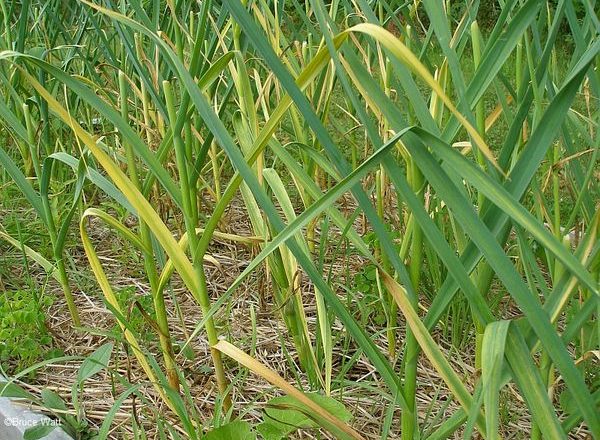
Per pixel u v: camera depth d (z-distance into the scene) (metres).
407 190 0.91
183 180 1.14
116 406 1.15
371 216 0.94
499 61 0.93
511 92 1.20
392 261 0.96
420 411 1.31
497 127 2.77
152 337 1.46
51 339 1.48
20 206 2.08
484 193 0.85
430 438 1.04
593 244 0.94
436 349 0.97
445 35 0.93
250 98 1.24
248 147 1.30
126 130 1.11
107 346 1.29
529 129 1.30
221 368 1.26
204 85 1.13
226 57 1.12
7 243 1.81
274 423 1.15
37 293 1.65
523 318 0.96
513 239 1.71
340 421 1.05
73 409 1.33
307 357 1.32
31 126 1.47
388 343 1.45
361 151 2.38
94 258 1.28
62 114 1.09
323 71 1.49
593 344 1.22
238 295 1.63
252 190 0.97
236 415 1.32
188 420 1.18
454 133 0.97
